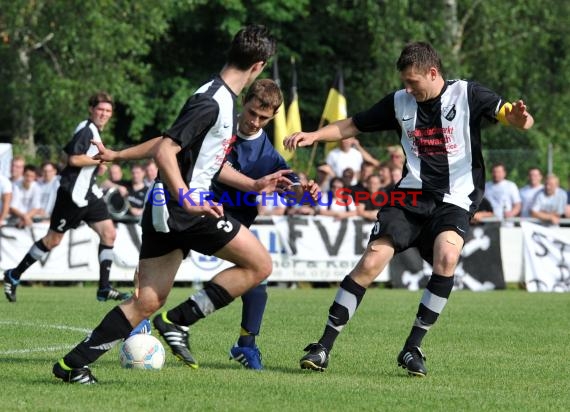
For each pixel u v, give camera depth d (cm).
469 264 5231
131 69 8731
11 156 5588
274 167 2227
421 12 9138
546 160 7150
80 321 3117
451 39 9206
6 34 8325
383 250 2125
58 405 1655
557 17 9450
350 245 5234
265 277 1948
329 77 10319
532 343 2712
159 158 1755
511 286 5378
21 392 1777
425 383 1981
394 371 2153
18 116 8512
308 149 6981
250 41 1834
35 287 5100
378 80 9281
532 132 9269
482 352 2506
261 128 2242
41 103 8281
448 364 2272
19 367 2089
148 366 2089
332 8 9919
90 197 3850
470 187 2144
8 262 5109
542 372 2166
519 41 9331
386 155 6919
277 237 5216
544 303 4188
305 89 10381
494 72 9362
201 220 1852
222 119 1795
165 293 1884
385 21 9031
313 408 1669
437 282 2083
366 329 3038
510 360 2356
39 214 5322
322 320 3278
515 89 9469
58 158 6975
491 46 9256
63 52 8338
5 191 4666
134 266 5156
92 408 1634
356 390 1859
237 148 2211
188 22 9962
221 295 1956
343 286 2120
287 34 10262
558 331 3023
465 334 2923
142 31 8488
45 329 2870
